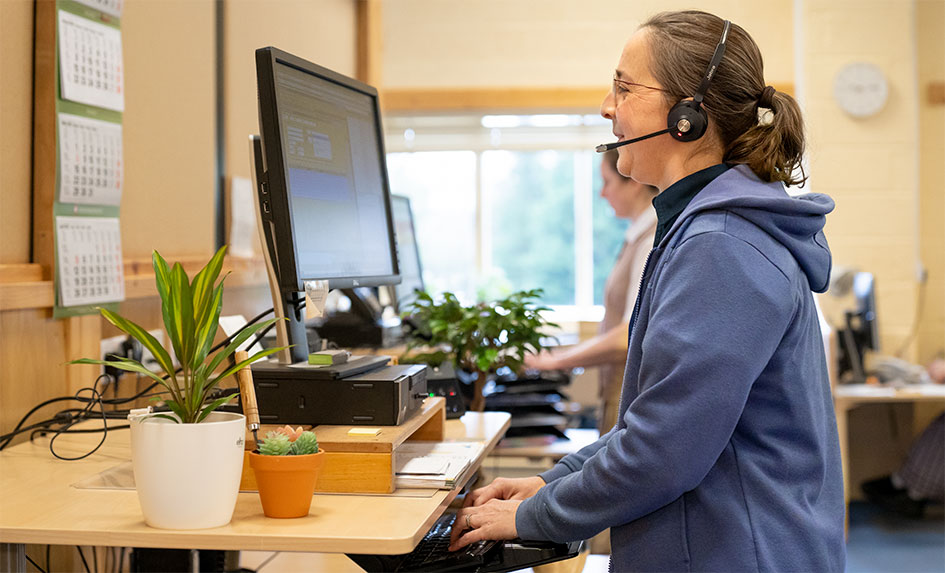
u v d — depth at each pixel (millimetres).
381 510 1176
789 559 1129
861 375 4703
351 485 1268
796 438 1172
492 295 6496
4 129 1657
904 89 5273
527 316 2383
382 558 1293
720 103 1255
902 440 5363
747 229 1143
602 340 2910
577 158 6922
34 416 1668
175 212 2508
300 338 1491
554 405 3234
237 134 3014
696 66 1252
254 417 1253
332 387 1378
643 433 1103
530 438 3066
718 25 1286
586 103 5785
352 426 1371
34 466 1409
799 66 5375
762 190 1193
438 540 1387
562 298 6977
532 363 2939
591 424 4652
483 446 1648
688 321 1101
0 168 1644
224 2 2887
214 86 2809
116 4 1974
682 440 1081
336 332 2961
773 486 1143
